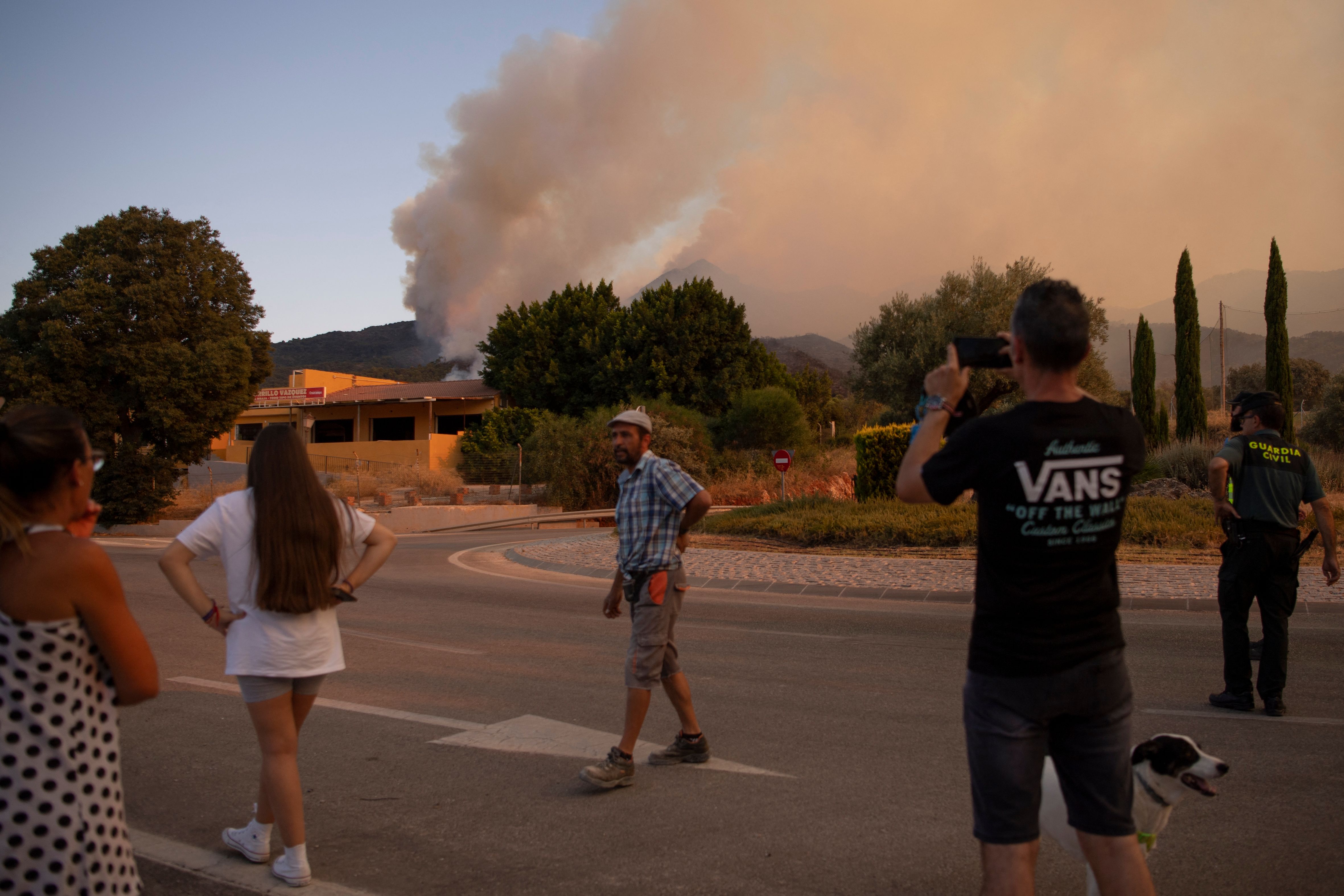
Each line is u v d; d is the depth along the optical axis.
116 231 28.64
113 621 2.17
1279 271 28.12
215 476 40.12
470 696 6.29
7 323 27.75
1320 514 5.55
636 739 4.50
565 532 26.33
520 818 4.07
